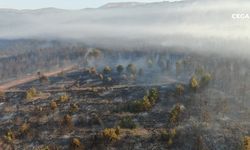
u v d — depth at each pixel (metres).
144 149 101.94
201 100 124.44
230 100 123.38
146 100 123.69
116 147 103.81
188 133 106.31
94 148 104.69
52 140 111.69
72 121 121.44
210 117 113.56
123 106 126.12
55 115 127.38
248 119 111.06
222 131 105.62
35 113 130.50
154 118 117.25
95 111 127.12
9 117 131.88
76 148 104.75
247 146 95.38
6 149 110.56
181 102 125.50
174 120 112.25
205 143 101.56
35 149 108.12
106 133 105.69
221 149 99.19
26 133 116.75
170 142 102.31
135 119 118.12
